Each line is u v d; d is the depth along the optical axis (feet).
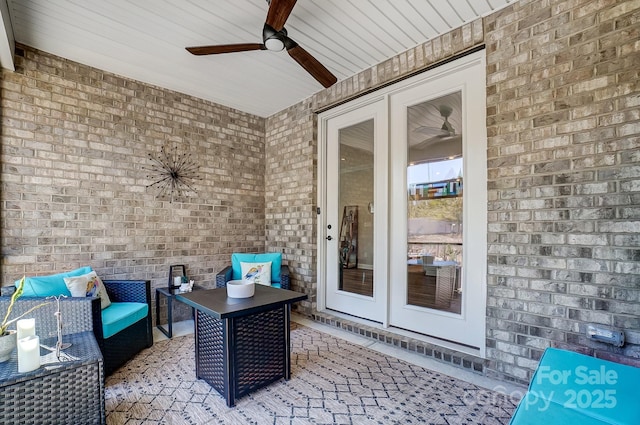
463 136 8.82
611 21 6.13
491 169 7.63
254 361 6.79
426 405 6.37
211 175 13.07
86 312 6.75
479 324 8.43
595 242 6.21
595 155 6.24
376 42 9.12
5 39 7.35
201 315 7.31
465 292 8.73
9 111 8.82
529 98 7.09
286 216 13.74
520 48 7.25
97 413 5.17
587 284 6.27
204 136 12.89
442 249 9.35
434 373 7.73
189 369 7.89
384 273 10.57
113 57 9.72
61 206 9.59
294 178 13.43
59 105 9.62
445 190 9.32
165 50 9.36
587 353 6.18
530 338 6.95
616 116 6.03
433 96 9.53
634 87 5.87
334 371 7.84
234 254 12.82
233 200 13.73
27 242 9.04
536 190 6.94
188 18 7.93
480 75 8.51
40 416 4.67
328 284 12.68
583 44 6.43
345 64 10.36
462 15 7.90
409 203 10.17
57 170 9.54
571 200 6.49
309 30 8.50
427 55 9.05
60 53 9.48
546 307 6.75
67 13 7.66
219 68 10.43
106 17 7.83
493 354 7.48
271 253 13.19
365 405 6.38
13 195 8.85
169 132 11.92
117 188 10.66
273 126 14.55
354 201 11.83
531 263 6.97
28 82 9.12
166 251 11.73
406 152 10.21
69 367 4.94
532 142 7.03
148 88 11.42
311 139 12.71
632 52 5.90
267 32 6.67
